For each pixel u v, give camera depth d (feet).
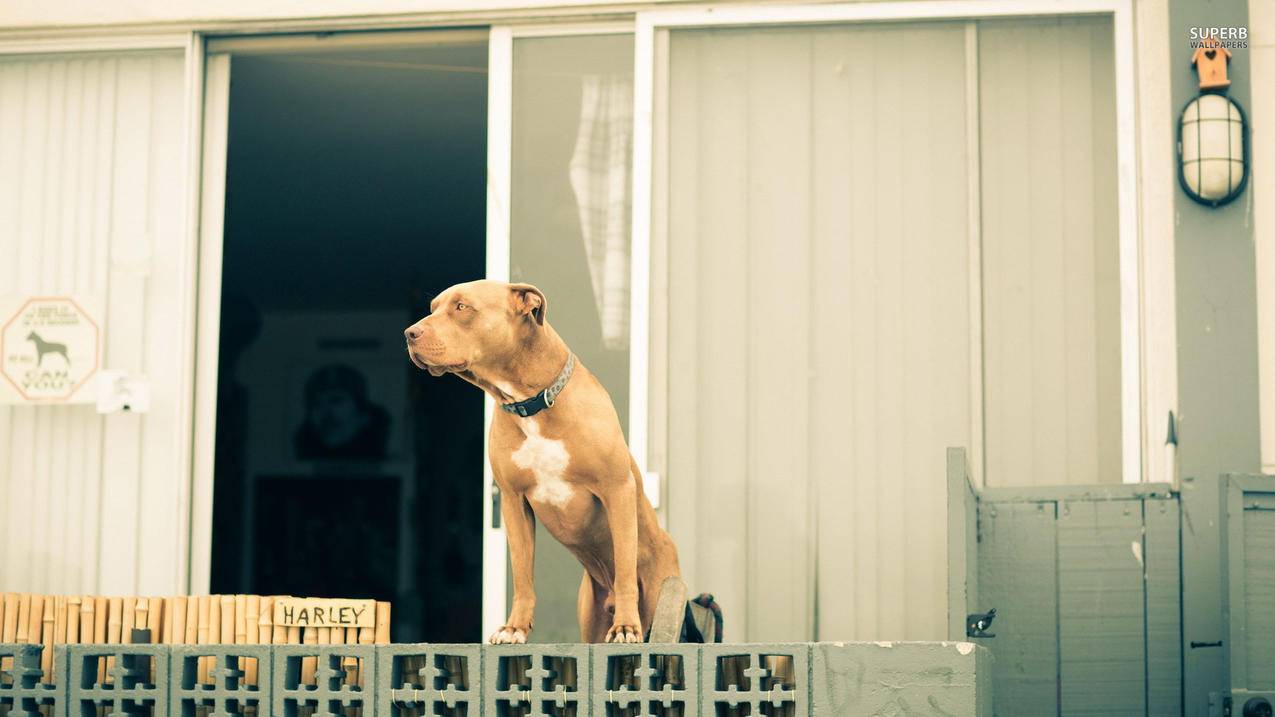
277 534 39.19
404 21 19.72
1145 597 16.55
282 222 31.71
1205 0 18.19
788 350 18.67
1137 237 18.22
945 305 18.53
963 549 13.78
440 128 25.57
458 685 12.88
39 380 19.74
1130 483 16.79
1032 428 18.19
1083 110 18.63
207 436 19.62
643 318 18.83
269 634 14.61
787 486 18.40
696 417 18.63
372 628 14.51
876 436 18.38
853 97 19.06
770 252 18.89
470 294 12.94
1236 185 17.72
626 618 13.12
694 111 19.22
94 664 13.34
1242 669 13.92
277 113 24.82
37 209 20.13
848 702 12.07
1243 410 17.51
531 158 19.39
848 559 18.19
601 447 13.23
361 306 39.19
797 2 19.10
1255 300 17.66
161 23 20.06
